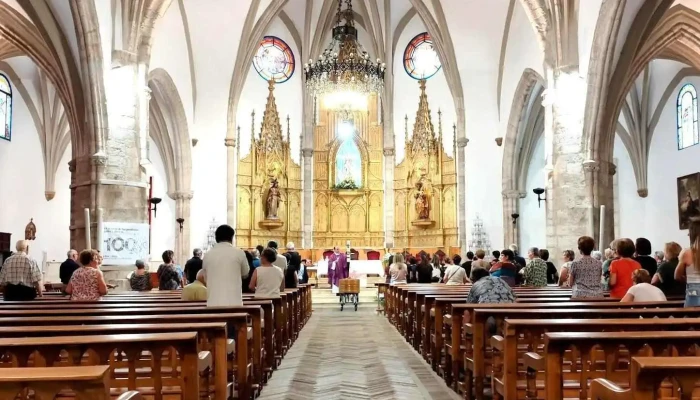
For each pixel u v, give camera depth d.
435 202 31.53
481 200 30.09
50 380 2.88
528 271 14.73
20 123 30.09
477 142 30.28
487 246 29.78
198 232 29.62
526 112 29.12
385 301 20.61
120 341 4.62
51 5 19.84
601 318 6.66
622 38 20.22
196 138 29.84
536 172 31.11
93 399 2.95
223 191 30.06
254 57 32.03
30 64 29.64
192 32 28.62
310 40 32.50
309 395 8.82
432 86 32.31
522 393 6.24
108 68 20.22
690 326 5.57
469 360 8.25
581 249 10.05
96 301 10.03
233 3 28.27
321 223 33.00
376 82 24.45
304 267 24.67
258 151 31.81
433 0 29.27
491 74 30.00
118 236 19.56
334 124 33.38
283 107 32.88
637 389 3.14
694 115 27.92
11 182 29.50
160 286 15.34
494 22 28.73
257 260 15.64
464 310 8.88
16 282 11.58
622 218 31.77
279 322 11.41
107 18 20.11
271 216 31.53
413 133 32.47
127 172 20.39
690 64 25.92
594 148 20.39
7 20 21.14
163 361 6.75
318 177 33.19
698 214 27.42
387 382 9.66
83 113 20.81
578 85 20.84
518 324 5.79
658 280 10.75
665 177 29.91
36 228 30.75
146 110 21.12
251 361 8.86
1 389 2.89
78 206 20.27
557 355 4.87
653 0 19.55
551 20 21.45
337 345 13.80
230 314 7.27
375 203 33.19
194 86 29.64
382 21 32.25
